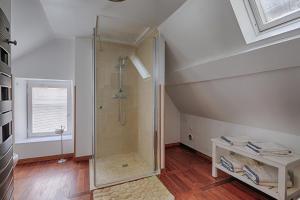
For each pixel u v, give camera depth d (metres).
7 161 0.94
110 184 1.92
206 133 2.78
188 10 1.57
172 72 2.46
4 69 0.90
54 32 2.31
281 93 1.43
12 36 1.85
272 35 1.18
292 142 1.67
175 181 1.99
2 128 0.89
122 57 2.59
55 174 2.13
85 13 1.75
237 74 1.61
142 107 2.61
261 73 1.43
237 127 2.27
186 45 1.93
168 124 3.31
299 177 1.52
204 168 2.35
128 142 2.72
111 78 2.56
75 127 2.53
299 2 1.13
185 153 2.97
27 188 1.82
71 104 2.88
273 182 1.54
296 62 1.15
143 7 1.62
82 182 1.95
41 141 2.54
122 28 2.12
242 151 1.70
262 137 1.95
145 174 2.15
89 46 2.57
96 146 2.48
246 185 1.89
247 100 1.80
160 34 2.17
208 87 2.13
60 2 1.53
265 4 1.27
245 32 1.33
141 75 2.59
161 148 2.25
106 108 2.57
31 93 2.69
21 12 1.59
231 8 1.26
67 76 2.61
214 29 1.51
